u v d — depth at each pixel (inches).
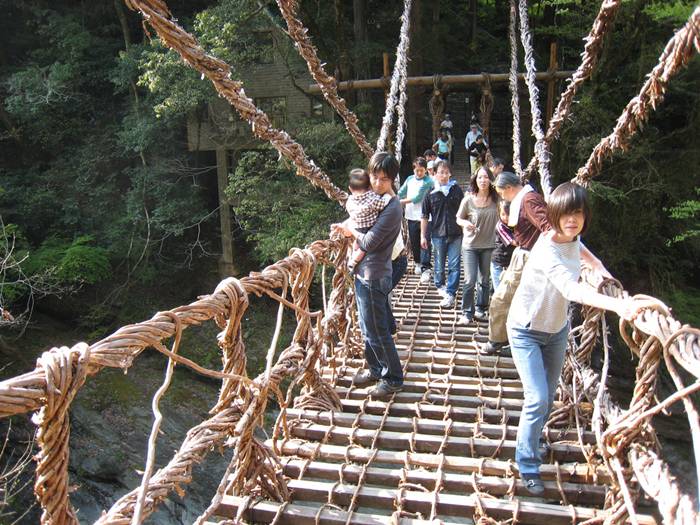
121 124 586.6
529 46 249.1
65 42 561.6
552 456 105.6
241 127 568.7
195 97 468.4
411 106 608.4
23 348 510.3
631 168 468.4
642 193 475.2
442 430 117.6
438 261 226.7
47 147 590.2
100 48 589.9
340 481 99.1
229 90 105.7
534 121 225.3
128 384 455.2
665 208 468.1
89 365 49.6
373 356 135.4
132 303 581.9
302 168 147.1
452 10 768.9
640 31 468.4
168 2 603.2
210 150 651.5
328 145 486.0
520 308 95.7
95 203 569.3
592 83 483.5
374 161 123.5
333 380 139.4
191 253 585.0
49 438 48.1
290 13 150.3
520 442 95.4
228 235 605.3
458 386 139.2
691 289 515.2
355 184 125.8
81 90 597.3
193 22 533.3
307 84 573.3
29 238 581.3
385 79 469.4
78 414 425.4
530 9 647.1
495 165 189.5
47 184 571.8
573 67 598.9
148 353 488.1
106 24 612.1
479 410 124.6
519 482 96.7
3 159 613.9
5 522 361.1
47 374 46.1
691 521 56.1
